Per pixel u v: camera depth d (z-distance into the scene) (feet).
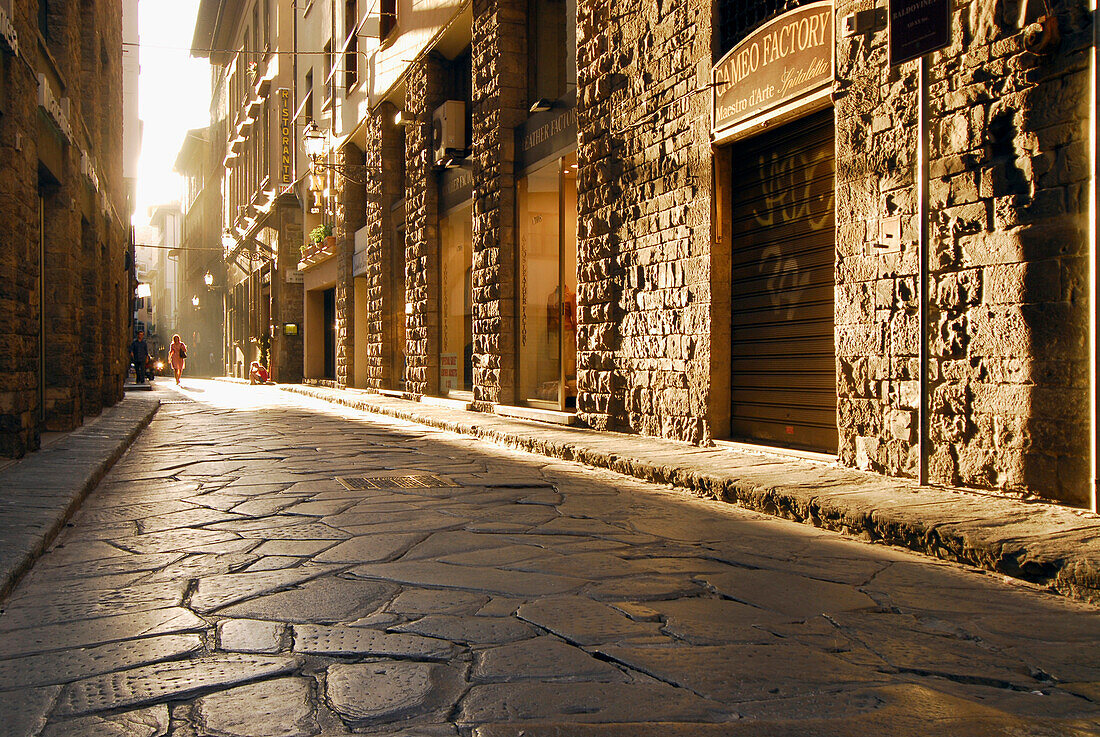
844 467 21.39
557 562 13.51
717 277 26.99
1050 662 9.31
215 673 8.68
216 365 156.76
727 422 27.27
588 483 22.30
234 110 126.62
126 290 65.46
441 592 11.71
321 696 8.08
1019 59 16.75
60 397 31.71
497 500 19.40
